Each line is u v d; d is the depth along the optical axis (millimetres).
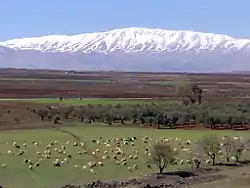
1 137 82688
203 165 67688
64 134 88188
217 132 95938
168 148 65688
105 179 58000
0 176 57031
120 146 76938
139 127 101500
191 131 96875
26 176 57406
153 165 65188
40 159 65562
